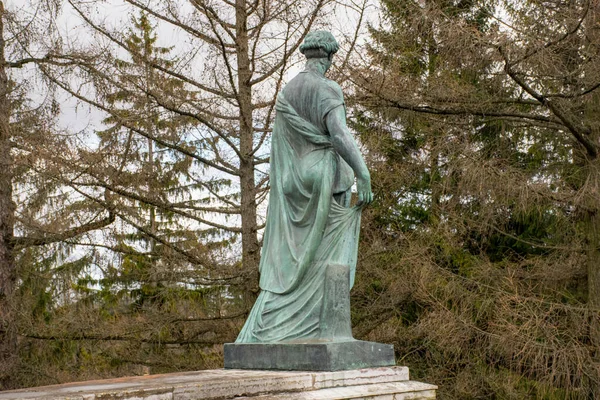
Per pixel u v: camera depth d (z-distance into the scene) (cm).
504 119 1262
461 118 1316
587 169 1205
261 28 1321
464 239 1516
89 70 1277
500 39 1066
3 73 1341
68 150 1273
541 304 1208
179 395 464
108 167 1289
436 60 1296
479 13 1300
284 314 582
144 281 1403
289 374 519
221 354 1457
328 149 595
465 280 1321
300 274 578
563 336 1181
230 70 1252
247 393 490
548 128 1270
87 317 1391
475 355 1283
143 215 1423
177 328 1446
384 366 569
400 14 1297
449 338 1238
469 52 1120
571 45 1132
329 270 572
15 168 1285
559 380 1155
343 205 606
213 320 1445
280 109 617
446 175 1330
